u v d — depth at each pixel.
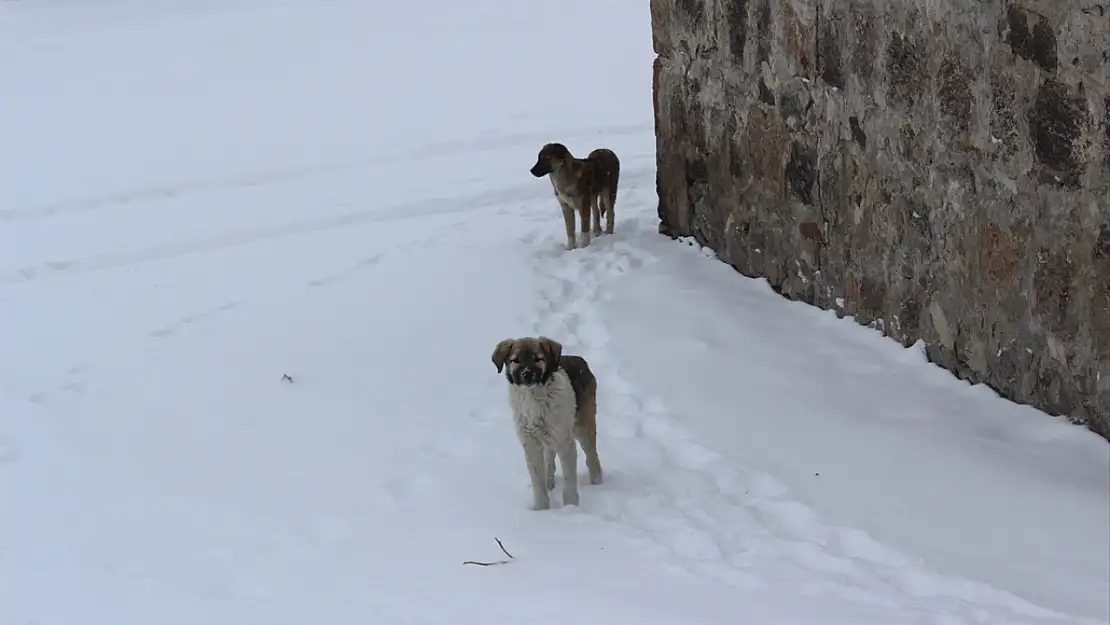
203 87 22.72
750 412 7.41
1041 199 6.69
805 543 5.68
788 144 9.23
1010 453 6.57
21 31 30.56
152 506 6.97
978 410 7.17
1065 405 6.80
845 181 8.59
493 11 28.81
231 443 7.89
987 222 7.18
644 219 12.16
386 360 9.11
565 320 9.45
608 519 6.16
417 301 10.27
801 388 7.70
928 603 4.93
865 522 5.91
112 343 10.19
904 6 7.61
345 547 6.05
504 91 20.48
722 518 6.06
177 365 9.47
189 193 15.60
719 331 8.85
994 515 5.89
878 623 4.48
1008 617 4.70
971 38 7.03
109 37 29.02
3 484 7.53
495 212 13.33
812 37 8.69
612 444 7.25
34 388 9.28
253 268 12.04
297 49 26.06
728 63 9.91
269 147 17.86
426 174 15.55
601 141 16.45
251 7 32.31
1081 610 4.90
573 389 6.31
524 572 5.39
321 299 10.66
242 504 6.86
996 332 7.26
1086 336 6.54
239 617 5.08
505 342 6.18
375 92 21.27
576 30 25.80
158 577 5.87
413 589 5.27
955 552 5.55
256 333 9.98
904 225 8.01
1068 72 6.30
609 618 4.54
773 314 9.19
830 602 4.85
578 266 10.63
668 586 5.10
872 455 6.66
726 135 10.16
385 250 12.12
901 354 8.11
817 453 6.76
